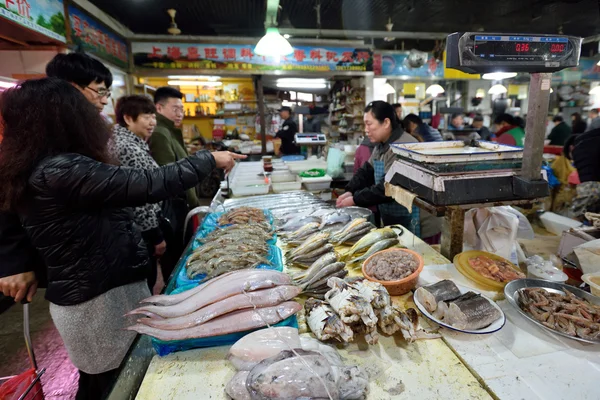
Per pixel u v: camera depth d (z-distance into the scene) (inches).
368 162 125.5
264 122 301.6
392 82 376.2
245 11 258.5
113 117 226.4
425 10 268.2
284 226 88.4
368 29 322.3
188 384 39.9
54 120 49.9
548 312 47.8
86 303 55.8
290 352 39.0
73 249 53.2
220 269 62.6
